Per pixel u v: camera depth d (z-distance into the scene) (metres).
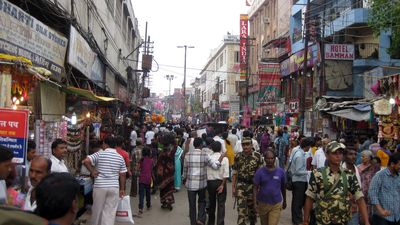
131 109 31.02
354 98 21.84
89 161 7.71
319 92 23.89
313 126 22.06
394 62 23.97
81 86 14.48
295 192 9.78
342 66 24.77
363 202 5.46
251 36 53.12
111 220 7.75
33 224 2.29
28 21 8.48
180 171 13.66
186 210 11.39
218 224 9.07
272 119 34.59
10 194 5.03
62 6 10.76
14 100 7.13
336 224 5.34
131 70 32.34
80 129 11.97
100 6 18.11
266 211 7.59
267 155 7.56
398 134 13.39
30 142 6.15
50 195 2.60
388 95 14.17
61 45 10.50
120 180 8.06
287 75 33.69
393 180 6.40
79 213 8.53
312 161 9.89
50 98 9.45
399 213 6.38
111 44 22.31
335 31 25.75
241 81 51.94
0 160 4.25
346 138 18.95
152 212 11.07
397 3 16.53
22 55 8.24
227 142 15.19
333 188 5.36
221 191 9.05
